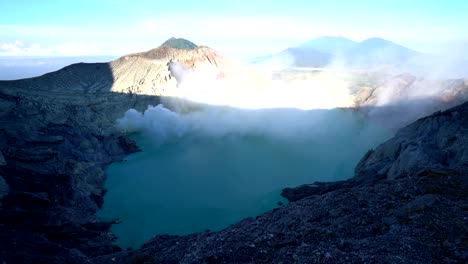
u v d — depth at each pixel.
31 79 132.75
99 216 76.75
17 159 77.38
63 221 65.06
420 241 28.78
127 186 93.12
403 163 69.00
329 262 26.41
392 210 35.44
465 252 26.47
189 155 117.56
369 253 27.27
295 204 44.66
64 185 77.31
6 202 64.50
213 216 76.69
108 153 113.38
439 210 32.78
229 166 107.00
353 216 36.16
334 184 77.00
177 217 76.38
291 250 29.88
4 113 98.25
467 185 39.19
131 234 69.56
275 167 105.25
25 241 43.00
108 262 41.03
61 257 40.69
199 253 34.16
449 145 70.00
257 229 38.88
